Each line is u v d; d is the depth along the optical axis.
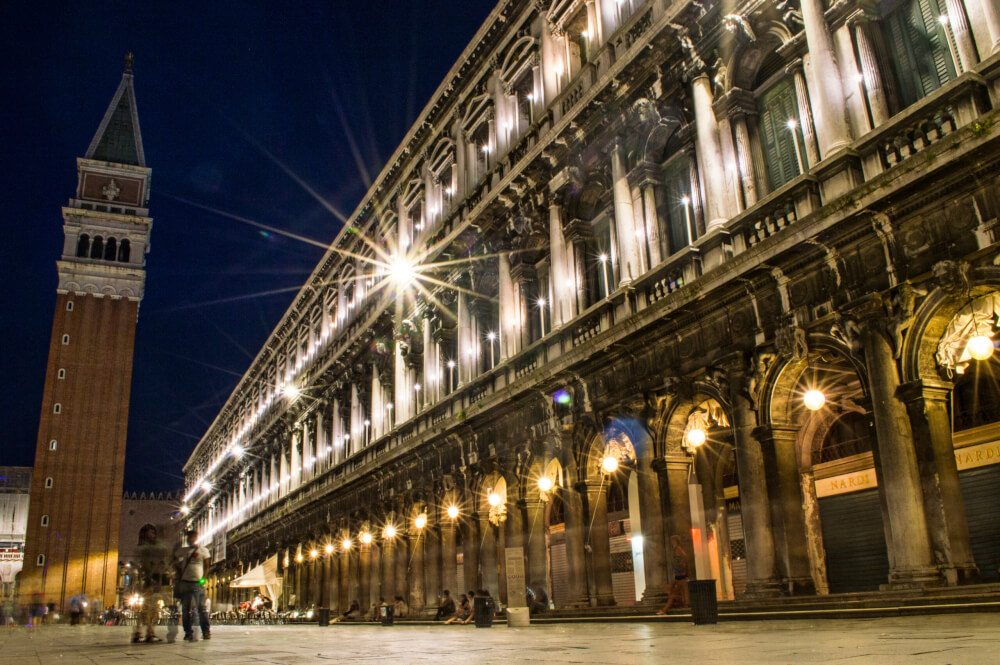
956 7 17.11
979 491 18.64
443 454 36.22
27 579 88.00
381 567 42.72
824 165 18.08
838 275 17.69
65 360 95.81
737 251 20.67
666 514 22.22
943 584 14.80
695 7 23.02
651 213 25.03
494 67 35.47
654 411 22.98
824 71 18.88
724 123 22.44
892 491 15.80
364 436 48.28
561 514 31.81
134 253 103.06
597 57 27.92
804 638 9.57
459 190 37.75
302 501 56.41
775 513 18.67
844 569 21.67
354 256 53.03
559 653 9.04
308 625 39.56
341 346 53.12
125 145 109.00
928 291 15.91
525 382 28.52
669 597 19.70
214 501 98.38
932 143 15.65
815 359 18.73
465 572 33.31
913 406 15.88
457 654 9.66
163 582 17.38
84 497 92.81
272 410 71.25
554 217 29.44
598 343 24.64
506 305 32.22
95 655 11.09
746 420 19.72
